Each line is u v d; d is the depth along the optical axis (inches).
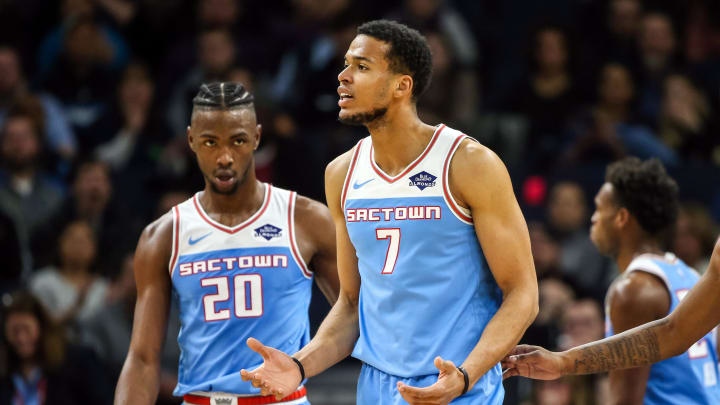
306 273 493.7
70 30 1067.3
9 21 1133.7
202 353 483.5
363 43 413.4
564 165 946.7
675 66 1111.0
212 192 486.6
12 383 716.0
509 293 407.8
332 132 913.5
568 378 694.5
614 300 495.5
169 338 743.1
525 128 996.6
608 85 1015.0
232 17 1117.1
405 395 375.2
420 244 414.0
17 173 925.8
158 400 732.7
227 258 482.9
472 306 416.8
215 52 1001.5
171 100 1063.0
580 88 1026.7
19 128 920.9
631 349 434.0
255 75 1029.8
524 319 402.6
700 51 1136.8
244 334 481.4
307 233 492.4
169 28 1143.6
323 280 500.1
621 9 1107.3
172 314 744.3
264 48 1078.4
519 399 735.7
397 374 419.5
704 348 498.6
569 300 812.6
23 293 727.1
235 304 481.1
